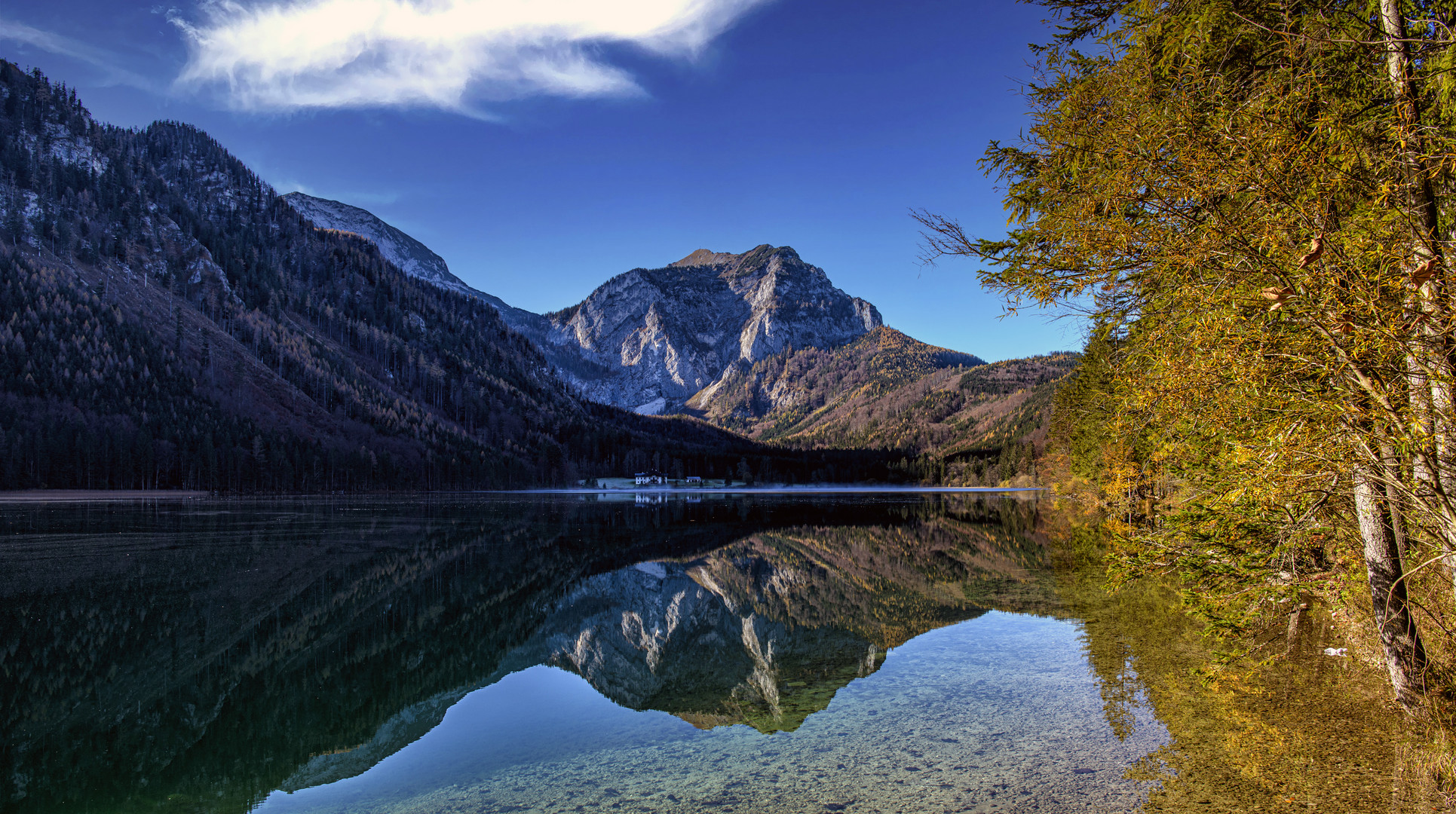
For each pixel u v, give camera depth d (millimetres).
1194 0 6590
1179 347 6195
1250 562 8703
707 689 12555
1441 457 5094
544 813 7512
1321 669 9625
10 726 11992
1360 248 5109
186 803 8914
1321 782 6734
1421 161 5117
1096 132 6781
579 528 49938
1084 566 24094
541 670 14906
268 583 25562
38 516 55312
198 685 14133
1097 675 11172
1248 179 5434
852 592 22031
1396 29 5609
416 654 16453
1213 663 10492
